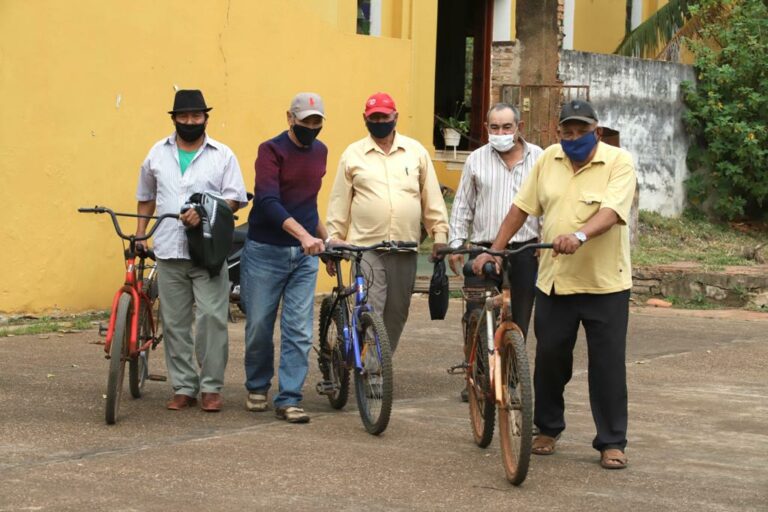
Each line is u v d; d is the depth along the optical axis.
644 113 23.52
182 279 9.70
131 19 14.95
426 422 9.61
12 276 13.82
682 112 24.28
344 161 10.38
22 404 9.71
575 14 27.75
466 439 9.02
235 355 12.66
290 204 9.66
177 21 15.52
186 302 9.77
